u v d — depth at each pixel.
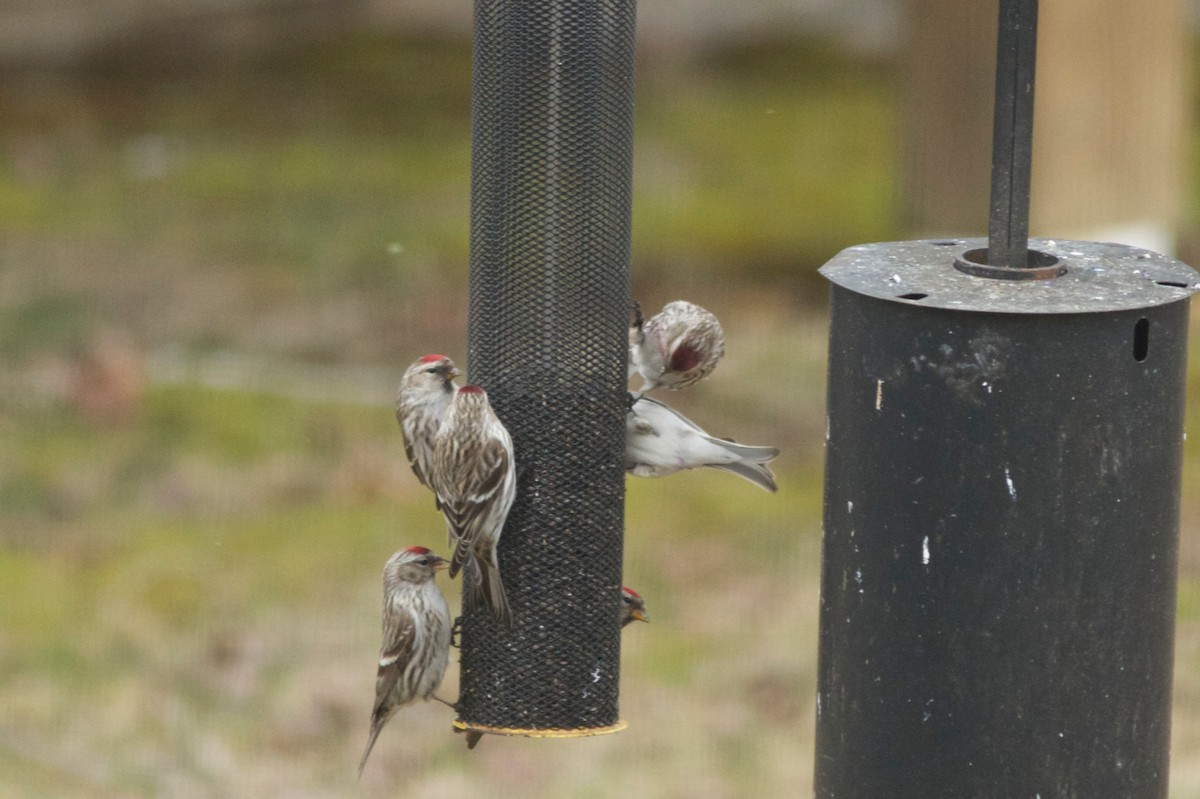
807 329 20.44
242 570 14.40
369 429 17.41
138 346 19.47
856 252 7.12
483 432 7.45
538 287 7.87
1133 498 6.50
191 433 17.16
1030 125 6.70
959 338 6.38
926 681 6.59
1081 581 6.48
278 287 21.78
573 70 7.79
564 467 7.92
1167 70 19.23
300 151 28.33
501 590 7.55
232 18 33.31
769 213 25.41
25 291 21.06
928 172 19.66
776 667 12.88
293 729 12.12
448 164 27.88
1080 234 19.14
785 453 16.86
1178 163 19.56
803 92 32.66
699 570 14.40
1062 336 6.35
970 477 6.44
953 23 19.22
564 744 12.05
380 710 8.52
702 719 12.28
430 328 20.53
